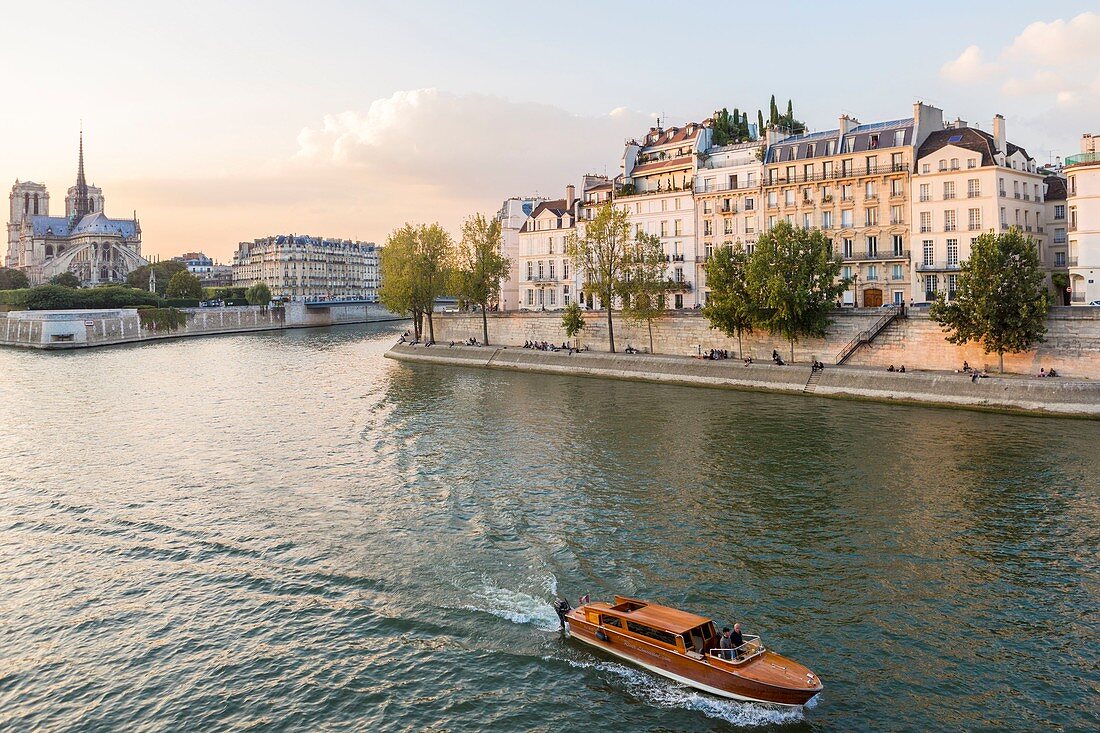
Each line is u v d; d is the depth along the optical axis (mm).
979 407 70000
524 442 62594
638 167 135000
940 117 106312
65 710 27891
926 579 35688
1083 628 31234
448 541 41625
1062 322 73000
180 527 44500
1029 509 43719
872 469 51875
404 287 129750
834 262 90625
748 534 41438
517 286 162250
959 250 95875
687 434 63469
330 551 40656
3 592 36656
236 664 30484
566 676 29453
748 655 28422
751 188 115500
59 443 65312
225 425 72188
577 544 40781
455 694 28438
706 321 101250
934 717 26156
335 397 88312
